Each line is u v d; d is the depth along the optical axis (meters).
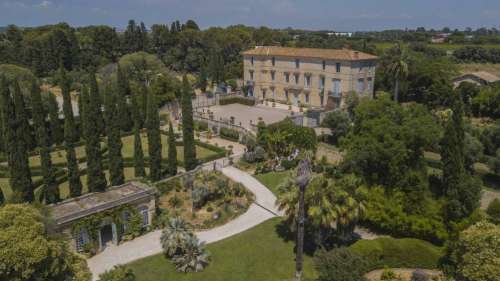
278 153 54.22
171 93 87.81
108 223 35.00
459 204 33.25
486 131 57.81
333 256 26.77
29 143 60.12
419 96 87.75
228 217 40.09
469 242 24.59
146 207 37.81
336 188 31.00
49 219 25.73
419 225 33.75
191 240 32.06
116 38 143.38
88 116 41.12
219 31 158.12
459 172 34.59
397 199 36.12
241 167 53.97
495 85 85.75
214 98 96.06
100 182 42.66
